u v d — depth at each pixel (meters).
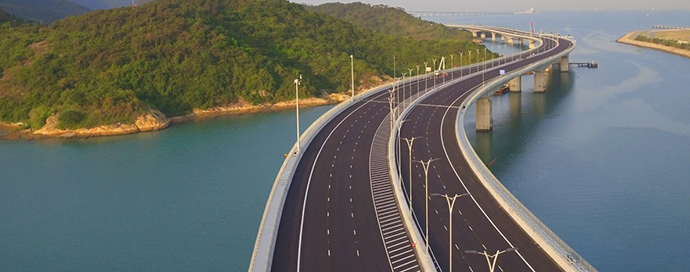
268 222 76.81
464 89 180.88
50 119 173.12
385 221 79.50
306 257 69.44
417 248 70.06
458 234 74.62
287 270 66.56
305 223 79.31
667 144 137.25
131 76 195.75
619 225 90.88
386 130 131.75
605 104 189.88
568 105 191.62
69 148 152.62
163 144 154.38
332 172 101.69
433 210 82.94
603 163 123.31
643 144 137.88
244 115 192.88
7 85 191.62
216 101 199.62
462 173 99.56
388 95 178.38
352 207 84.69
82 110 174.88
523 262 66.50
